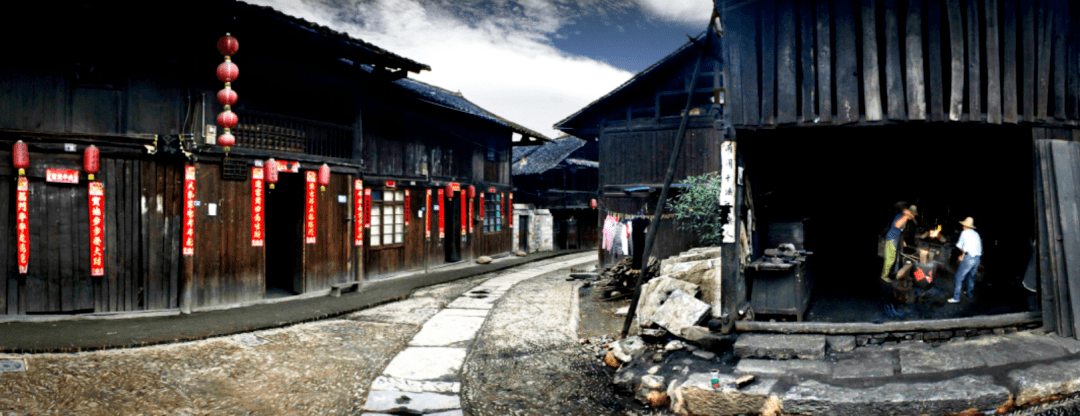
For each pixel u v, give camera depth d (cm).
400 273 1530
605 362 669
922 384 466
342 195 1222
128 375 602
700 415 497
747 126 599
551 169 2727
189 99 935
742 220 622
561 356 707
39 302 849
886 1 561
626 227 1409
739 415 481
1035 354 505
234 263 1006
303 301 1068
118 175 891
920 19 553
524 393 586
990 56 555
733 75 608
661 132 1463
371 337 818
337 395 579
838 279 959
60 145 841
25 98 828
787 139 785
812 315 713
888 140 814
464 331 858
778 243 721
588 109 1544
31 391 541
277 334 815
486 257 1877
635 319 888
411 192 1588
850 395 457
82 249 874
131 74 891
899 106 552
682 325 637
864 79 562
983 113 559
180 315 903
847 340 555
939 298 777
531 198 2798
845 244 1028
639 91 1507
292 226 1161
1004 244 866
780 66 588
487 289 1289
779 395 469
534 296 1163
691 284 777
